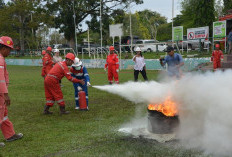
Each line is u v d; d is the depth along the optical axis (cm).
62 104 604
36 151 377
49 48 1001
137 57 994
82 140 417
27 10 3297
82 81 624
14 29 3788
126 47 2653
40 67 2628
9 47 411
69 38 3666
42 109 667
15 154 369
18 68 2523
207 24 2816
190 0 3475
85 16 3622
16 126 511
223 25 1823
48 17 3388
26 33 4166
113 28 1847
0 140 435
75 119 556
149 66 1856
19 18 3506
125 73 1645
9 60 3278
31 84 1209
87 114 598
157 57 2027
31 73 1916
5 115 422
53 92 599
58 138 430
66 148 384
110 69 1035
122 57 2183
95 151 369
